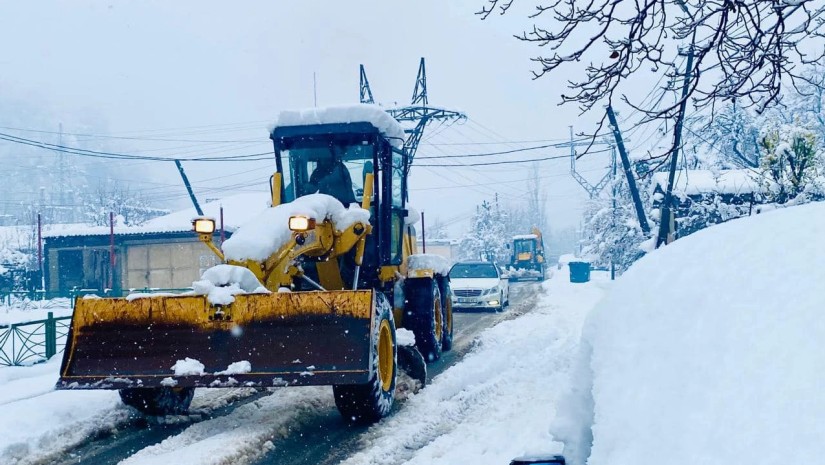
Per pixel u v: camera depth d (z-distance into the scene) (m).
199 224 7.00
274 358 5.96
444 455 5.32
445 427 6.37
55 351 12.20
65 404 7.05
